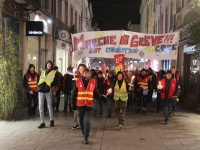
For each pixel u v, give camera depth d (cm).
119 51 1080
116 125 873
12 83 891
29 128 802
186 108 1255
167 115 897
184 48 1499
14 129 788
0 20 959
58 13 1914
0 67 861
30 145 639
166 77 900
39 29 1216
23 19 1198
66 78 1079
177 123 907
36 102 987
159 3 2575
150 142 677
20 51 1181
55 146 633
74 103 666
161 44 1078
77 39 1080
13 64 906
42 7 1420
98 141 681
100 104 1080
